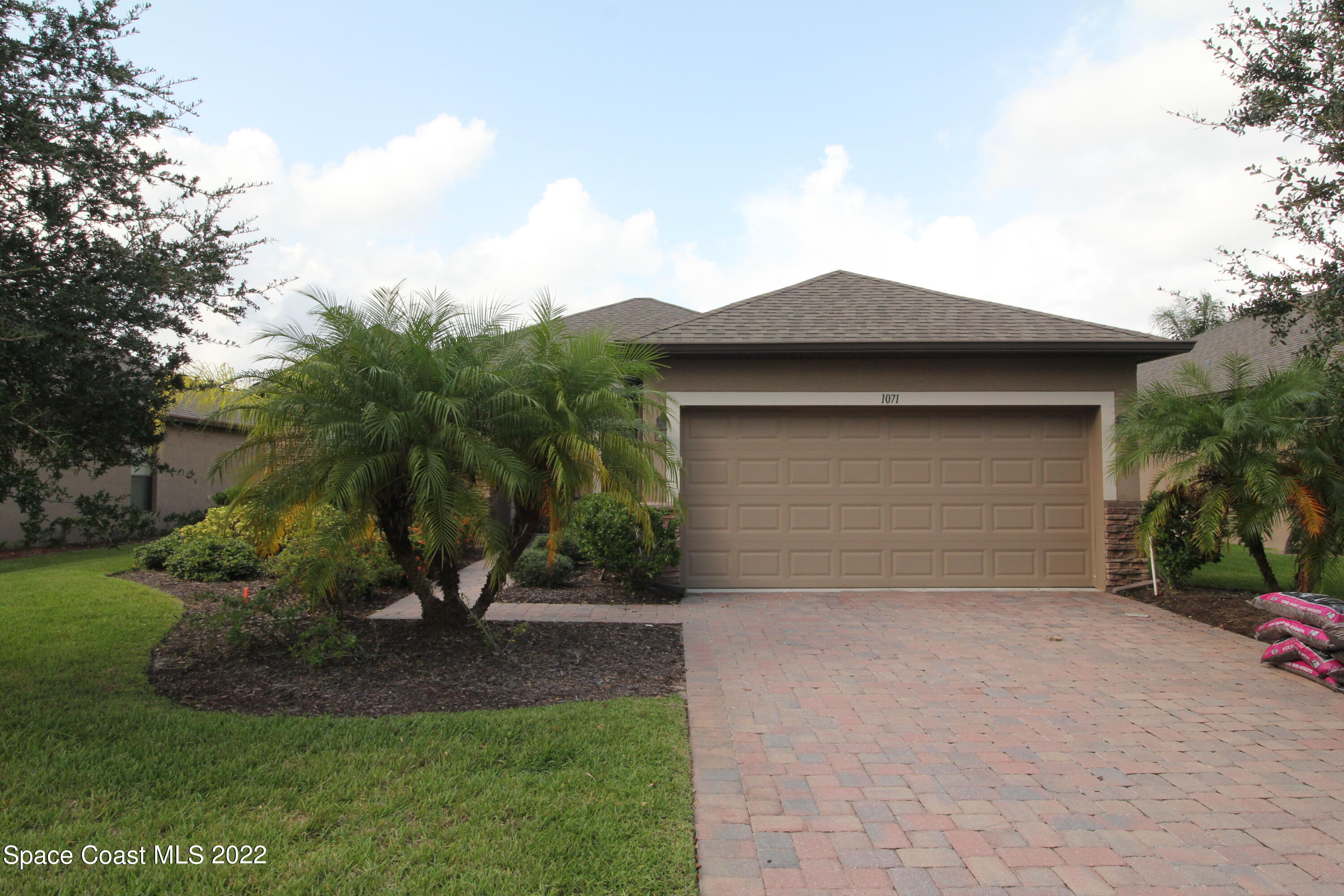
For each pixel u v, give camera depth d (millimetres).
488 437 5922
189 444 15469
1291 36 6207
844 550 9922
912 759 4371
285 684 5402
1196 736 4781
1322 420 7789
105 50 4520
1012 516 9938
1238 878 3107
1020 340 9398
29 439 4156
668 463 7086
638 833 3342
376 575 8727
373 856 3068
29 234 4270
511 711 4895
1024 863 3213
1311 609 5988
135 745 4148
